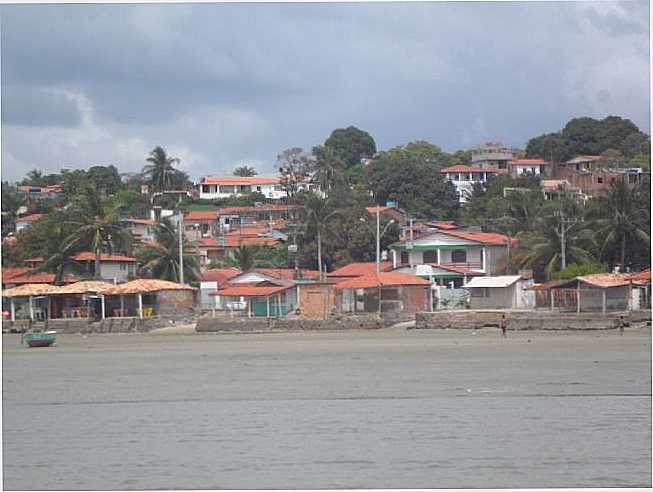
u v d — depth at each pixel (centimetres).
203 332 18512
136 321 19325
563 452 5791
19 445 6284
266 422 6894
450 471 5428
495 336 15125
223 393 8481
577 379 8838
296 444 6134
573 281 16512
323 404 7662
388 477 5331
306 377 9544
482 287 19338
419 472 5419
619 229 18675
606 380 8731
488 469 5459
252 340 16038
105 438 6462
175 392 8662
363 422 6794
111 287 19588
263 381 9306
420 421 6781
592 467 5469
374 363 10838
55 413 7575
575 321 15850
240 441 6262
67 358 13138
